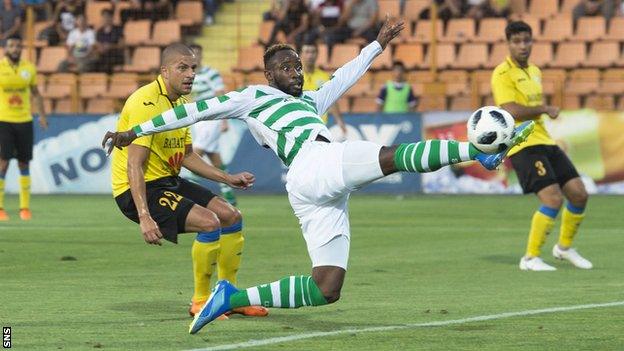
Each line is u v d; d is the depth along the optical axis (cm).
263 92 1822
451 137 5150
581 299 2200
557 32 5938
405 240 3409
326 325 1881
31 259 2911
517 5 6159
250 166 5319
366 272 2659
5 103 4097
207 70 4247
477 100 5616
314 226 1742
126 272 2656
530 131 1591
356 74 1948
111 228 3772
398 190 5328
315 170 1705
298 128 1772
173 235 1980
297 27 6153
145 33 6400
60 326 1869
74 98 5981
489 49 5984
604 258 2969
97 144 5397
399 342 1717
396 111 5288
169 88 2030
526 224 3912
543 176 2705
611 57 5816
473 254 3055
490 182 5225
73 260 2894
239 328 1852
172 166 2038
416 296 2247
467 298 2217
